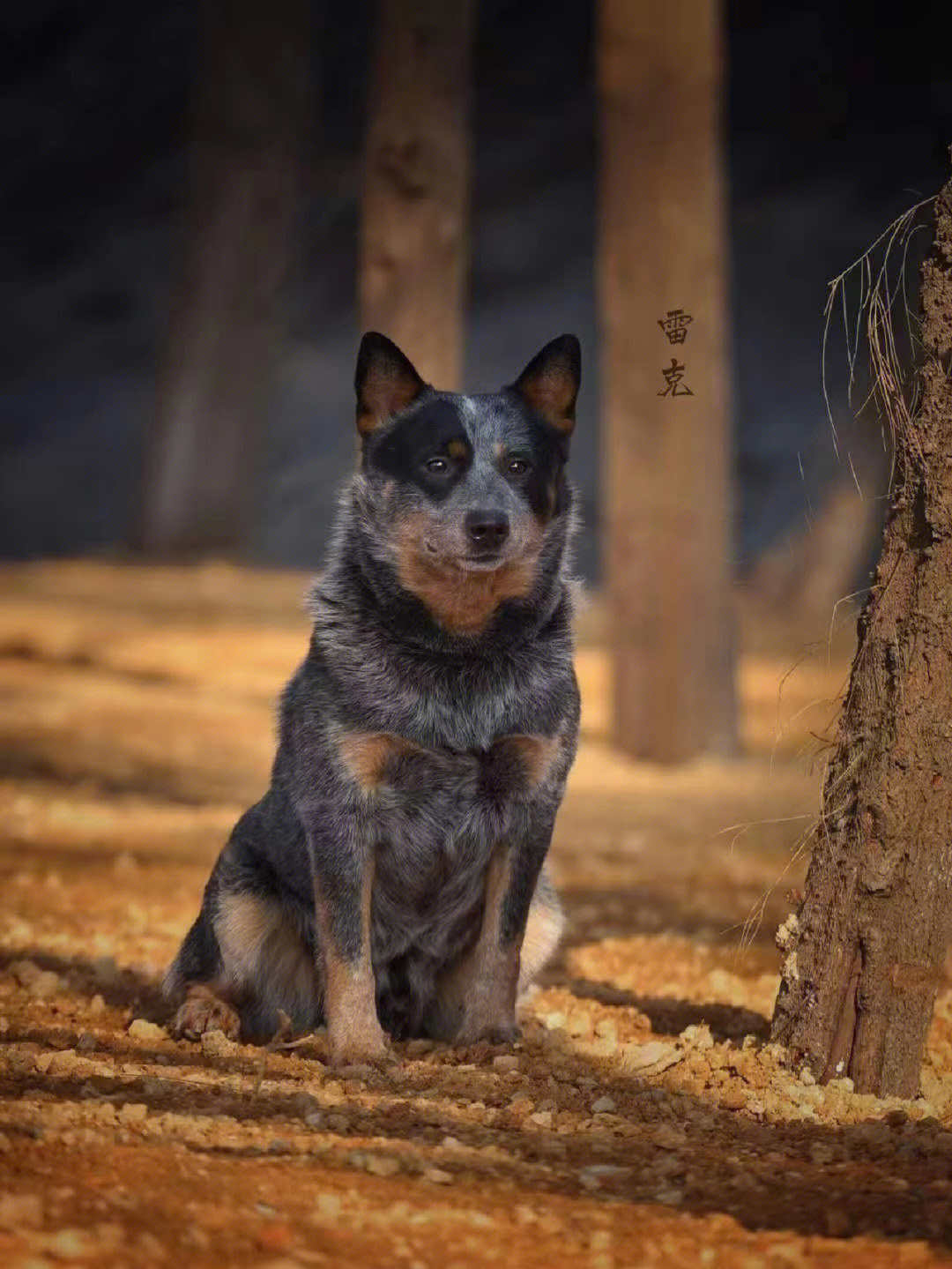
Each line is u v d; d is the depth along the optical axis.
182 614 28.62
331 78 44.34
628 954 11.54
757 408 39.91
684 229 20.11
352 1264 4.88
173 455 36.56
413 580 7.68
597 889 14.16
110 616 28.31
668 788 19.23
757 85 44.03
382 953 8.27
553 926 8.71
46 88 47.25
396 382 8.19
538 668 7.84
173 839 16.05
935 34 42.06
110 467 43.06
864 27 43.00
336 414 42.09
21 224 46.69
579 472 39.09
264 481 38.28
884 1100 7.09
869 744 7.20
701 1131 6.70
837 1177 5.99
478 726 7.74
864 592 7.64
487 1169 5.89
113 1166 5.46
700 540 20.64
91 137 47.19
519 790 7.91
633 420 20.62
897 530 7.19
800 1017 7.36
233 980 8.40
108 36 47.16
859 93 43.12
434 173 18.61
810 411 39.09
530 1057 7.79
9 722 21.91
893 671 7.11
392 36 18.52
